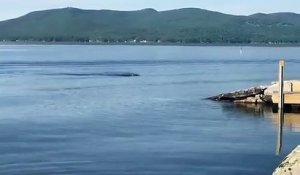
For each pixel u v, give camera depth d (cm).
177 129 5347
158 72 14325
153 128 5412
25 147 4506
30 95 8556
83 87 9994
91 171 3759
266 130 5297
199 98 8156
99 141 4744
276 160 4038
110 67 16600
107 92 9088
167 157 4134
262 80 11575
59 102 7644
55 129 5366
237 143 4638
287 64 17838
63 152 4316
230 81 11412
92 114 6462
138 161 4012
